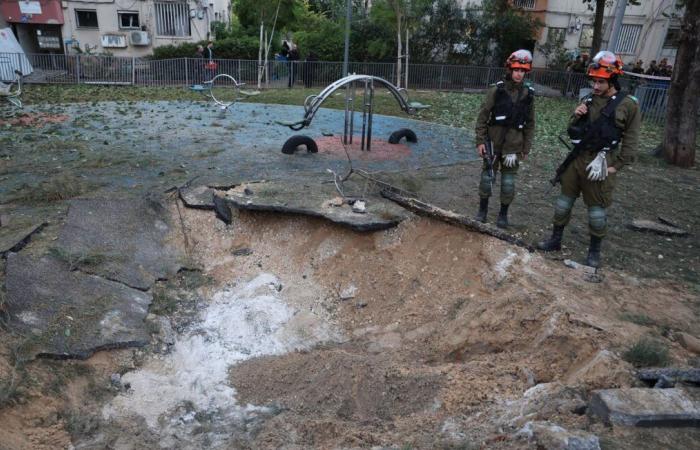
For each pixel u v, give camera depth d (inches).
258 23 928.9
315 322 216.8
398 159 382.0
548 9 1042.1
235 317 215.2
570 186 223.0
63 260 214.4
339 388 170.4
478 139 246.7
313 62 840.9
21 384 152.3
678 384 142.0
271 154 374.0
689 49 422.0
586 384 146.9
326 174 327.0
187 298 226.2
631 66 990.4
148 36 907.4
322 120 523.8
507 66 231.9
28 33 894.4
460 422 144.1
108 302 200.5
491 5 995.9
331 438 146.9
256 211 265.4
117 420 155.9
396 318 213.6
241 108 579.2
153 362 186.1
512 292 197.0
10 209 259.6
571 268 221.8
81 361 172.9
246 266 250.8
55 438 142.6
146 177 310.7
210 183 298.5
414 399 162.1
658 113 677.3
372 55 950.4
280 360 190.7
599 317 181.9
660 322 185.8
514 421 135.8
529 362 169.9
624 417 125.4
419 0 823.7
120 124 464.1
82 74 778.8
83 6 872.9
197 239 262.7
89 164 332.8
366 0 996.6
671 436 123.0
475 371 167.9
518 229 262.2
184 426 157.6
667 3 1023.0
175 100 627.5
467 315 197.3
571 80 895.7
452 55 1013.2
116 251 234.1
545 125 576.1
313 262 248.5
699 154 492.1
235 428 156.8
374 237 243.1
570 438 115.7
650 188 354.9
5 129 429.4
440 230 237.1
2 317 174.6
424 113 611.2
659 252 248.7
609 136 203.0
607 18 1045.2
